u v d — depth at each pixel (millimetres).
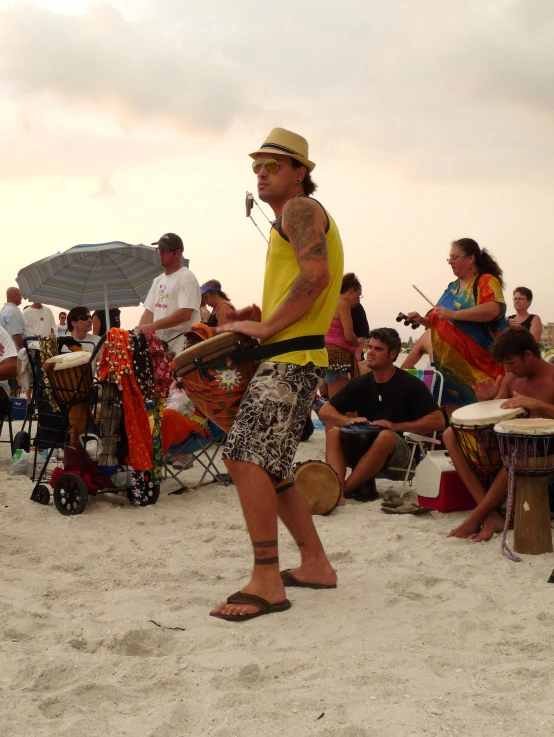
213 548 4734
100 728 2521
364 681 2854
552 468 4500
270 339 3654
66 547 4770
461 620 3459
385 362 6172
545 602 3701
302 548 3971
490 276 6520
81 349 6637
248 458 3561
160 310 7047
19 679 2881
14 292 11539
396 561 4445
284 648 3191
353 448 6219
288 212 3588
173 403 6457
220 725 2533
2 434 9812
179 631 3385
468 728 2492
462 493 5648
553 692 2744
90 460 5762
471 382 6625
